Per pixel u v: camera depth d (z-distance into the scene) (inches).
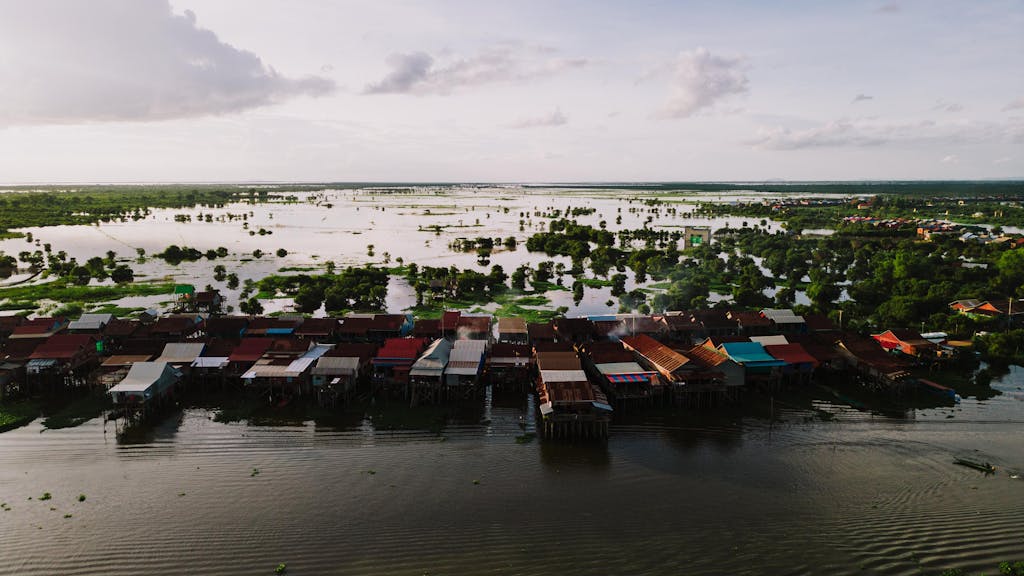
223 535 1605.6
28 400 2529.5
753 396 2635.3
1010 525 1638.8
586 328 3304.6
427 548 1557.6
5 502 1756.9
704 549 1550.2
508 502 1784.0
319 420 2362.2
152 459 2037.4
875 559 1493.6
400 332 3324.3
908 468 1996.8
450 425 2326.5
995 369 2952.8
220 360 2704.2
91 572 1453.0
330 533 1619.1
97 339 3029.0
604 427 2236.7
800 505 1766.7
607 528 1652.3
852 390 2701.8
